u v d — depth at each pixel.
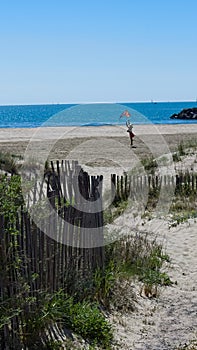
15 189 5.80
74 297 6.71
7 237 5.20
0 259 5.11
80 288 6.85
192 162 22.20
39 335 5.64
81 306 6.49
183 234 11.93
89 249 7.31
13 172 16.84
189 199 15.91
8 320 5.03
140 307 7.44
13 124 79.88
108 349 5.96
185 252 10.40
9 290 5.24
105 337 6.18
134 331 6.63
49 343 5.61
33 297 5.45
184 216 13.89
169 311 7.37
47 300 5.86
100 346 6.04
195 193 16.56
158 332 6.62
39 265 5.86
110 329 6.36
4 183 5.96
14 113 145.62
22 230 5.48
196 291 8.20
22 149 29.25
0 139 37.81
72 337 5.99
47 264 6.06
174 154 24.61
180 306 7.54
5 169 16.94
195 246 10.83
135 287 8.05
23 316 5.46
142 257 9.11
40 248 5.87
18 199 5.78
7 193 5.56
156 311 7.36
